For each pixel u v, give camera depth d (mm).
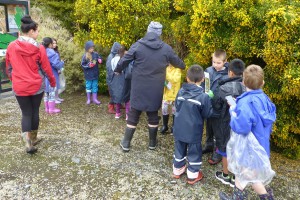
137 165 3533
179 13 5832
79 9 5941
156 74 3520
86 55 5379
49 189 3021
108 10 5438
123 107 5609
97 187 3080
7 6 5852
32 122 3682
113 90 4805
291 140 3865
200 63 4473
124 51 4629
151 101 3586
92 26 5648
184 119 3051
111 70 4707
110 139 4227
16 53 3332
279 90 3609
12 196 2893
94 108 5539
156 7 5422
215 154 3594
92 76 5574
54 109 5230
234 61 3002
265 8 3584
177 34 4922
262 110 2420
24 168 3383
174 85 4176
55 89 5211
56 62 5078
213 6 3773
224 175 3199
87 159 3627
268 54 3410
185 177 3322
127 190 3045
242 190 2617
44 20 7383
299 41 3254
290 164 3822
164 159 3703
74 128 4578
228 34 3959
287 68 3324
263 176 2463
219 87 3092
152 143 3900
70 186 3082
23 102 3486
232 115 2482
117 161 3607
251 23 3699
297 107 3646
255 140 2439
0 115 5023
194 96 2988
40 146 3918
